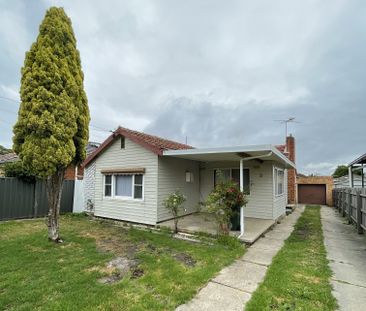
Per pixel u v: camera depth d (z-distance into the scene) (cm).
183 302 372
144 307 353
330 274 477
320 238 787
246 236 730
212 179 1195
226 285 432
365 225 804
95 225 972
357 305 366
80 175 1678
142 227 937
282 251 628
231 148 736
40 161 652
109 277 465
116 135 1061
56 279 445
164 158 972
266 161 1062
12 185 1062
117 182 1081
